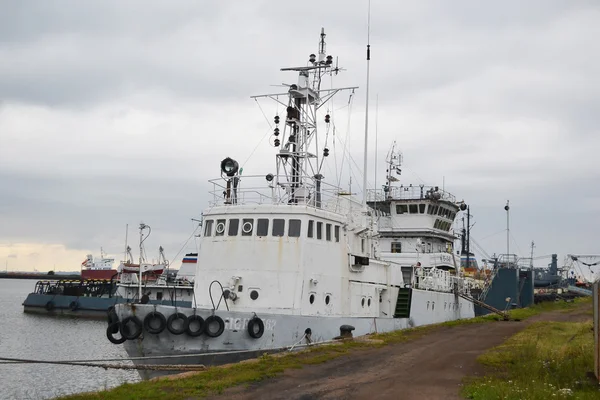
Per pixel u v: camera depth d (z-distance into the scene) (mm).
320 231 27922
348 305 30000
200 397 16391
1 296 130000
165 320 22906
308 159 30984
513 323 41906
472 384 17828
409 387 17891
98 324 67688
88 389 33375
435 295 42406
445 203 55656
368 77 39875
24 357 44594
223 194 29172
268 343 24172
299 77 31547
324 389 17516
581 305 75688
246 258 26719
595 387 17172
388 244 55375
